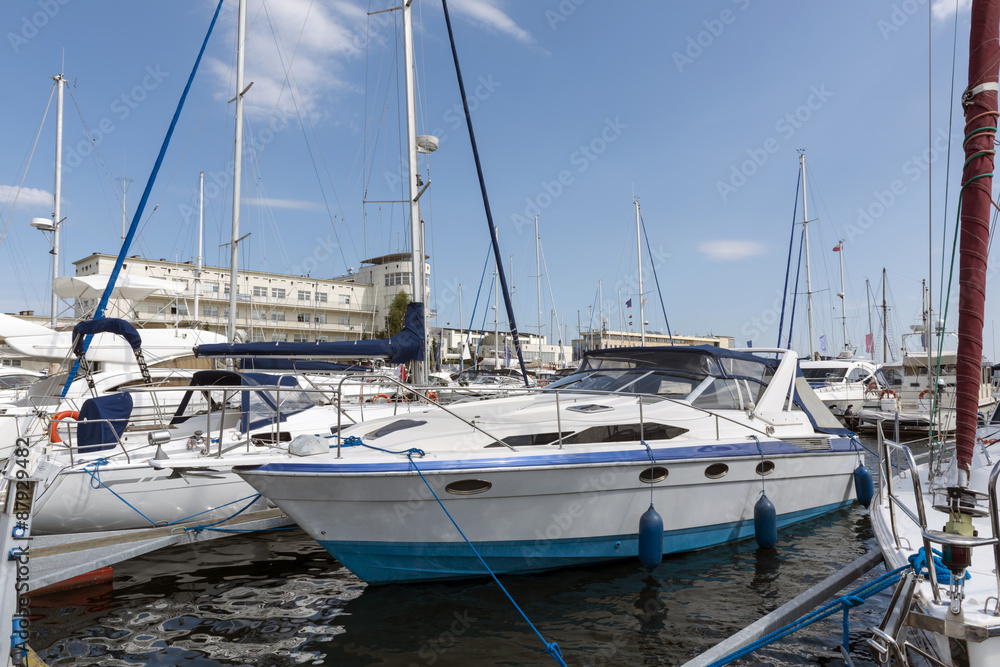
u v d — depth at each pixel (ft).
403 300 148.46
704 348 22.74
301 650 13.99
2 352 42.70
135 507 19.54
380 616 15.60
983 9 9.50
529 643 14.15
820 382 60.95
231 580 18.28
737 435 20.76
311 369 27.07
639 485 17.85
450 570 16.92
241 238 38.11
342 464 15.56
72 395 30.37
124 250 26.71
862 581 17.01
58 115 54.65
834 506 23.81
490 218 34.17
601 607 15.97
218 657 13.73
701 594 16.75
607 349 24.84
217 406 24.84
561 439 17.81
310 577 18.51
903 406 54.19
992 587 9.31
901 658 9.04
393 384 17.30
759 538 19.52
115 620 15.66
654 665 13.15
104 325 21.35
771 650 13.85
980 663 8.19
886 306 106.83
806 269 79.77
